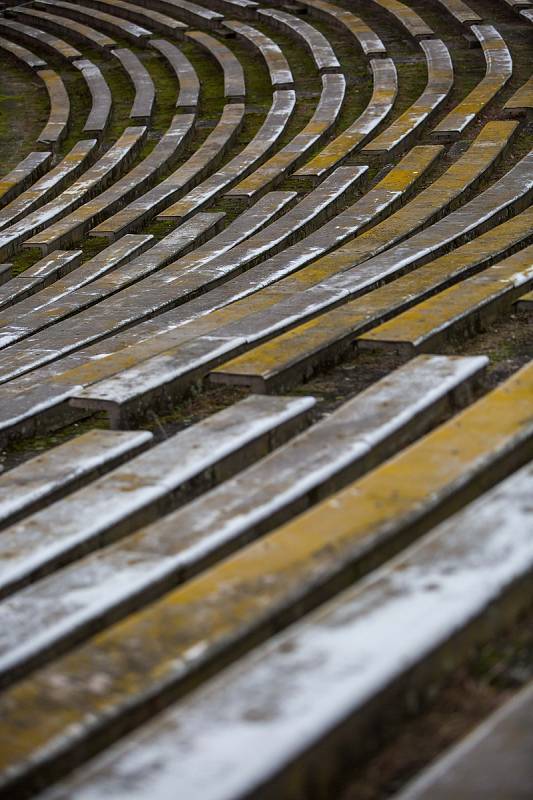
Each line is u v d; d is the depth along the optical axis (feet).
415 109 66.74
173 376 27.45
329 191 53.16
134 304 38.86
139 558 16.80
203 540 17.12
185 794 10.43
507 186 46.85
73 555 18.29
